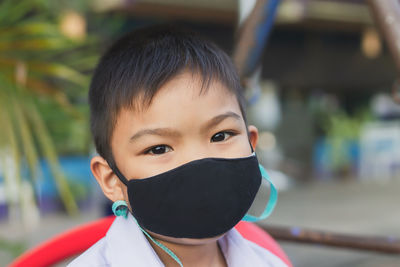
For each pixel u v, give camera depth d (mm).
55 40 2123
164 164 701
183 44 791
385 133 10047
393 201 7355
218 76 733
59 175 1931
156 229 735
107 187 801
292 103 8977
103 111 764
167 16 5387
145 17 5391
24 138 1832
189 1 4848
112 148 759
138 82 710
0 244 2275
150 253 792
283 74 6738
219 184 701
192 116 693
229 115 723
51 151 1923
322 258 4301
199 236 728
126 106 713
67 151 5234
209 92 710
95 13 4523
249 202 757
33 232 4738
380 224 5844
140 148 706
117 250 810
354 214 6410
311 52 6895
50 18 2855
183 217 708
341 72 7195
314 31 6844
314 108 9406
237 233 907
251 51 1085
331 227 5680
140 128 701
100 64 823
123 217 834
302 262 4199
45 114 2221
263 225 1190
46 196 5512
